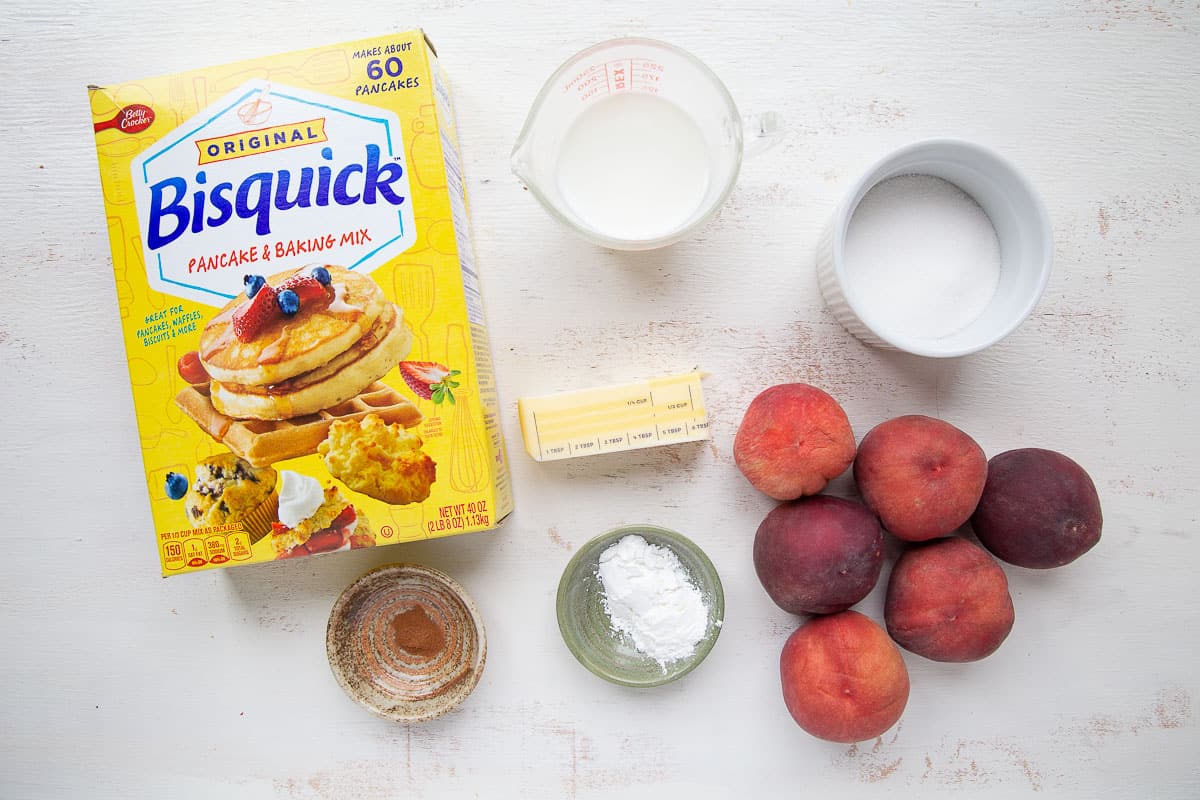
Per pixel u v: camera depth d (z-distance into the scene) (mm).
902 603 473
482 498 449
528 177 431
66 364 522
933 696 525
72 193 517
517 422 516
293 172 444
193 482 452
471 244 500
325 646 510
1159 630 523
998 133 511
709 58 507
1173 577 522
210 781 530
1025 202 452
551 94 449
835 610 467
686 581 495
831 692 454
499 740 524
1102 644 525
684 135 468
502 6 503
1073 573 524
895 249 487
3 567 530
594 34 504
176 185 446
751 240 510
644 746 523
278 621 526
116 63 509
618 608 499
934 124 509
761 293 512
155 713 531
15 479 526
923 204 488
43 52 509
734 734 522
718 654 522
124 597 531
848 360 513
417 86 442
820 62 506
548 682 522
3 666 532
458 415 447
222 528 453
